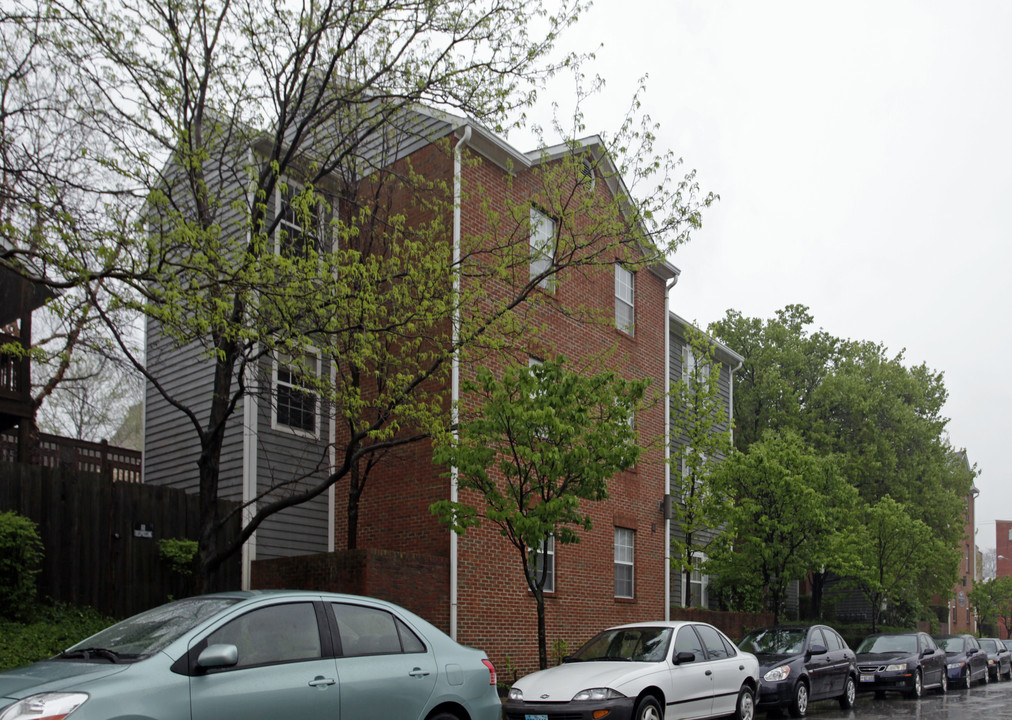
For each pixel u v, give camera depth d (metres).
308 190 10.68
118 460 17.39
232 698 5.68
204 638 5.80
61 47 11.07
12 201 10.77
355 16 11.66
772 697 14.24
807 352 40.75
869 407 35.88
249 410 15.48
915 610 37.44
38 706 4.90
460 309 11.91
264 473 15.60
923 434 35.84
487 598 15.90
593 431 13.36
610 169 19.27
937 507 34.78
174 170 13.18
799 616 34.91
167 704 5.36
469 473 12.58
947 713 16.17
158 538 13.78
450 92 11.95
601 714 9.91
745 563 20.88
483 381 12.69
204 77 11.50
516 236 16.27
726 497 21.25
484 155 17.09
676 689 10.91
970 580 64.44
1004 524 90.25
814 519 20.30
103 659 5.71
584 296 19.66
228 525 14.82
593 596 18.91
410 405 11.72
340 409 13.48
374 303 10.77
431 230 13.59
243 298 9.81
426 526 15.60
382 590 13.80
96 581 12.84
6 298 15.09
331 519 16.84
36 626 11.24
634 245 14.83
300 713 6.02
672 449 24.53
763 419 39.25
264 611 6.25
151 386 17.80
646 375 21.98
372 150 17.14
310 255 10.47
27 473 12.31
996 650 29.22
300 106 12.45
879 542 27.64
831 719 14.62
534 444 12.84
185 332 10.09
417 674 6.90
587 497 13.18
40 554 11.87
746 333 41.53
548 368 12.94
